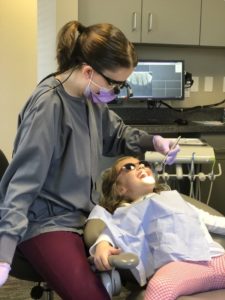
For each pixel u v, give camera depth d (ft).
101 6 10.16
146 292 4.24
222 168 10.31
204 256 4.71
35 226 4.58
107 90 4.63
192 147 6.89
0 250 3.83
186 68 12.02
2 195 4.46
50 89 4.62
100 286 4.19
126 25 10.41
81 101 4.83
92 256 4.28
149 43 10.78
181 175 6.74
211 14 10.93
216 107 12.27
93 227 4.69
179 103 12.01
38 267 4.42
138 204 4.95
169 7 10.62
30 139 4.28
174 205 5.07
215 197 10.30
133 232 4.78
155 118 11.69
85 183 4.82
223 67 12.28
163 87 10.91
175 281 4.25
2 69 12.92
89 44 4.40
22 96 13.16
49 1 9.72
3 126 13.17
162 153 5.73
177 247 4.71
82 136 4.82
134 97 10.77
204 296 4.48
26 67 13.02
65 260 4.27
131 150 5.78
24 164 4.29
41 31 10.48
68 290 4.17
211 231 5.37
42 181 4.34
